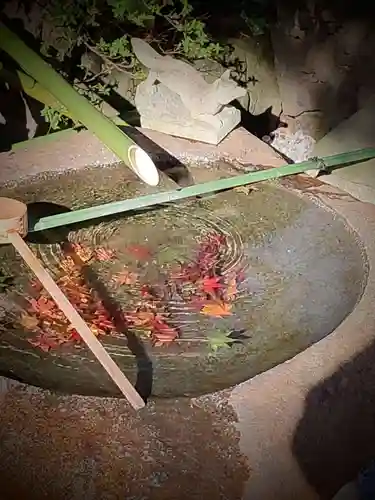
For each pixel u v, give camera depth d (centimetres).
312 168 138
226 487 74
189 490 73
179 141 153
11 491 72
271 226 124
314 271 111
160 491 73
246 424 78
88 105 128
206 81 165
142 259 116
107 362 84
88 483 73
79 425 77
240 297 106
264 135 204
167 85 154
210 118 152
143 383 89
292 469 76
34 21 170
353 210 125
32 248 117
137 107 159
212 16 192
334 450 78
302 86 200
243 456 76
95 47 169
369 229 119
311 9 191
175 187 139
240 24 195
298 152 194
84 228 123
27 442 75
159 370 92
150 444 76
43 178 140
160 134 155
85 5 164
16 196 134
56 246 118
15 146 148
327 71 194
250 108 203
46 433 76
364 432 81
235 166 146
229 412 79
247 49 197
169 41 179
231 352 95
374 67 185
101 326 100
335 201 128
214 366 92
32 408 79
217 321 101
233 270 113
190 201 132
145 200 121
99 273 112
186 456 75
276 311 103
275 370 85
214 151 149
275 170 134
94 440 76
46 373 91
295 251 117
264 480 74
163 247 119
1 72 160
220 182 128
